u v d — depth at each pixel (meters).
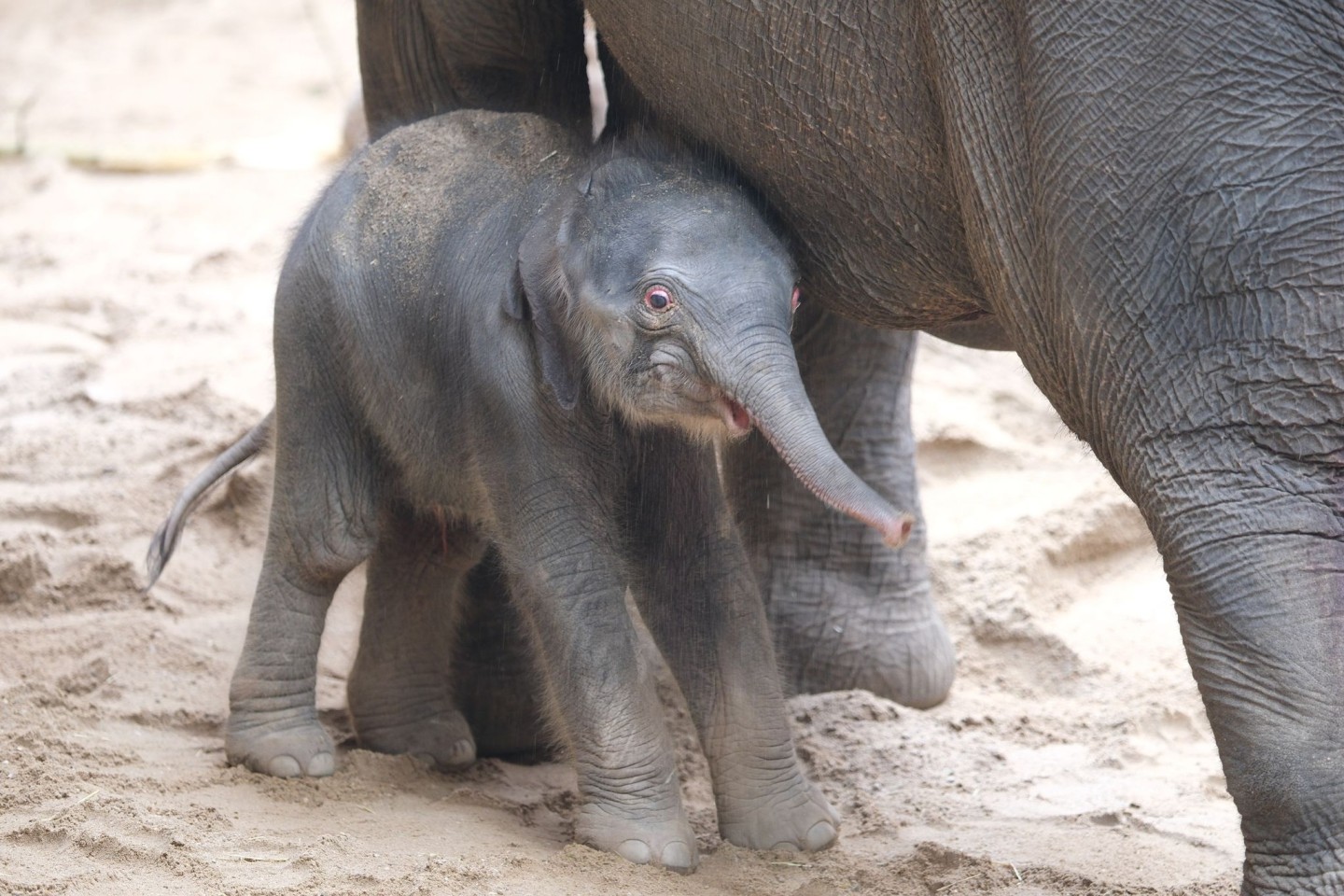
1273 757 6.64
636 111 8.98
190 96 29.53
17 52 33.09
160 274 18.64
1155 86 6.64
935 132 7.48
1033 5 6.87
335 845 8.16
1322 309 6.52
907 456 11.17
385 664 9.72
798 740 10.28
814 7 7.53
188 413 14.27
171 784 8.95
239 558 12.25
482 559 9.75
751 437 10.97
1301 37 6.48
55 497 12.77
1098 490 13.34
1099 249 6.84
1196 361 6.72
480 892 7.65
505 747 10.19
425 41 10.16
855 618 11.06
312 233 9.19
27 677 10.46
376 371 8.89
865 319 8.38
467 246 8.62
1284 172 6.50
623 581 8.53
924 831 9.09
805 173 7.92
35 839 8.12
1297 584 6.61
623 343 7.83
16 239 20.45
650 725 8.35
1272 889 6.73
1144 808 9.48
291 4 36.03
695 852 8.30
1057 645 11.80
